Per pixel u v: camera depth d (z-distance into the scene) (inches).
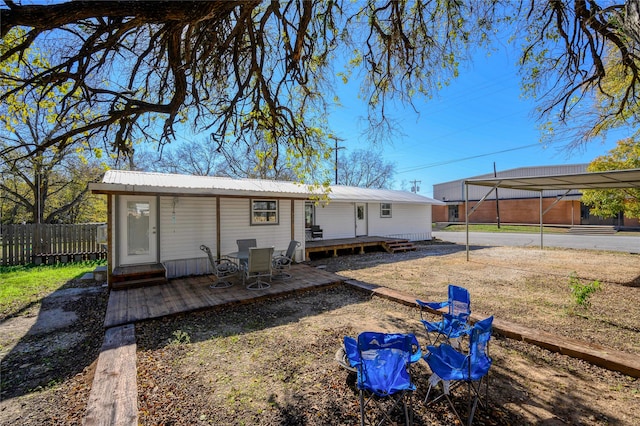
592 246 586.6
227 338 171.8
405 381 89.7
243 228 381.1
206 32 137.5
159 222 327.6
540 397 111.4
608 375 126.9
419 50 187.2
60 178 655.1
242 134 195.8
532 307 215.6
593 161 496.1
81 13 84.0
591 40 178.4
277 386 121.6
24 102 138.5
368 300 245.8
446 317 149.6
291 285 280.1
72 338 179.5
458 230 1082.1
